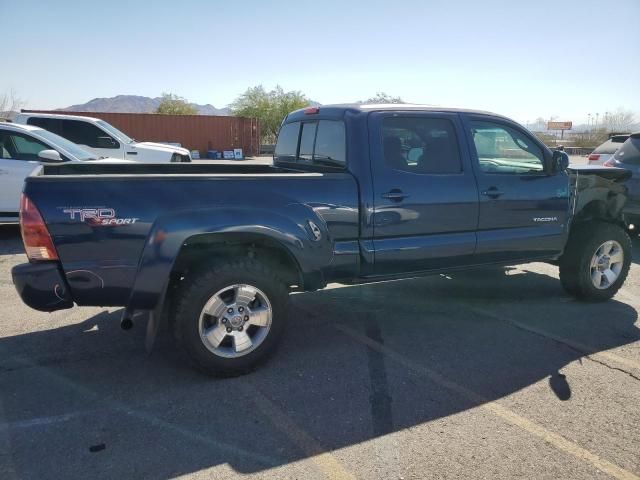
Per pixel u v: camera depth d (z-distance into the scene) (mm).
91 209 3383
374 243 4270
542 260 5285
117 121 29078
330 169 4500
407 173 4348
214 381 3760
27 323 4816
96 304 3555
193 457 2877
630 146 8289
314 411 3363
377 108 4340
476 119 4770
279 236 3734
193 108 58125
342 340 4527
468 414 3344
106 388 3639
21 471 2734
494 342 4500
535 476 2746
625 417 3328
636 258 7785
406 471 2777
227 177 3678
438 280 6379
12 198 8383
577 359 4172
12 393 3553
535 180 5012
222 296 3740
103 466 2787
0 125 8422
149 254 3473
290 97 50875
